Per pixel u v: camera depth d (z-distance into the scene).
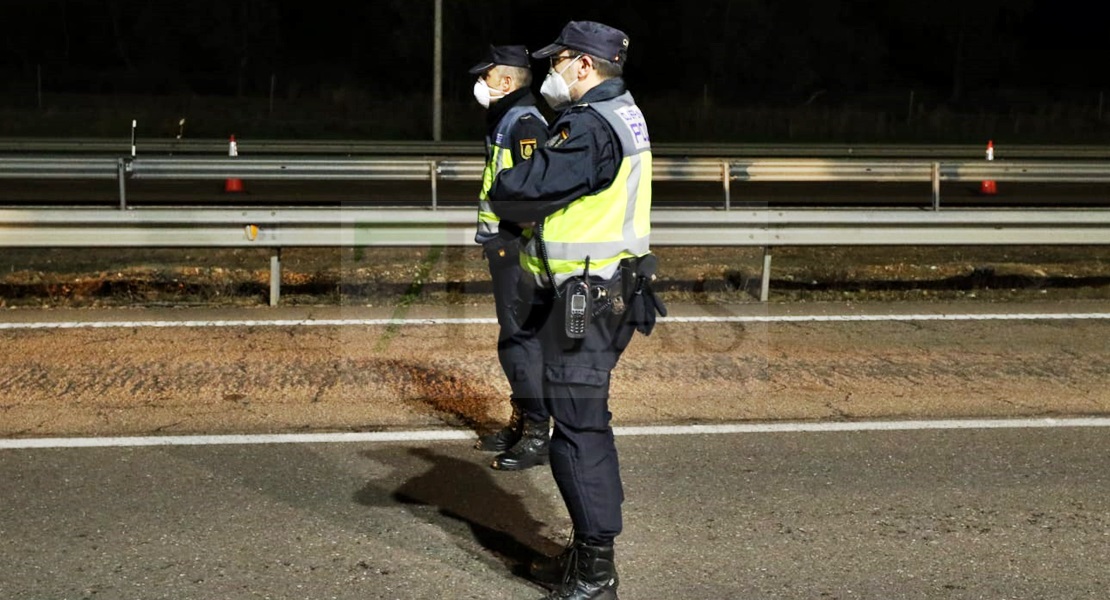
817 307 12.63
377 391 9.10
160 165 18.58
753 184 25.83
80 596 5.68
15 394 8.84
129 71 67.62
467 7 59.69
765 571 6.06
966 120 51.19
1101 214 13.72
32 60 69.88
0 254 15.36
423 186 23.92
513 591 5.84
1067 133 50.00
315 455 7.68
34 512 6.66
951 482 7.35
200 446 7.80
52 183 23.86
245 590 5.77
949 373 9.88
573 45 5.50
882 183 26.42
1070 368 10.09
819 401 9.00
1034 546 6.41
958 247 17.33
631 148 5.48
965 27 72.69
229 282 13.33
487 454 7.80
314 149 34.28
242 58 65.50
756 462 7.66
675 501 6.98
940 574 6.05
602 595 5.62
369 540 6.39
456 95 60.84
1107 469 7.63
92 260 15.07
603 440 5.60
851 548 6.35
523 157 7.12
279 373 9.55
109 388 9.04
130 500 6.86
